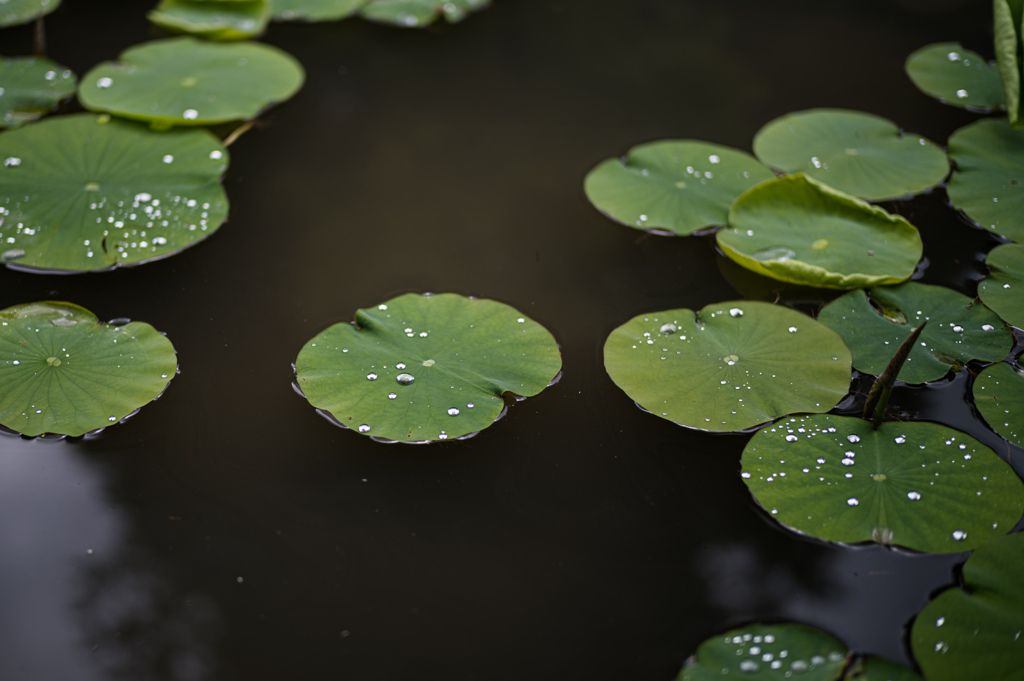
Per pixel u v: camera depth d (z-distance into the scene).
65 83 2.57
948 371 2.36
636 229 2.47
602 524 2.31
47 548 2.30
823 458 2.32
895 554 2.29
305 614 2.28
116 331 2.38
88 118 2.52
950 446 2.32
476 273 2.44
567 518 2.31
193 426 2.34
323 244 2.45
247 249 2.45
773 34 2.68
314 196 2.49
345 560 2.30
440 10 2.69
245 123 2.55
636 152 2.52
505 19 2.70
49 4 2.67
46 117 2.53
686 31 2.68
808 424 2.33
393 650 2.27
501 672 2.26
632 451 2.34
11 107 2.53
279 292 2.42
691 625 2.28
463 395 2.34
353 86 2.60
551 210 2.49
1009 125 2.53
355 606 2.28
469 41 2.67
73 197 2.45
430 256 2.45
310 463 2.33
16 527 2.30
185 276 2.42
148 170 2.48
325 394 2.34
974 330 2.38
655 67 2.64
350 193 2.49
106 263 2.42
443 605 2.28
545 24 2.69
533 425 2.35
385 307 2.39
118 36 2.64
